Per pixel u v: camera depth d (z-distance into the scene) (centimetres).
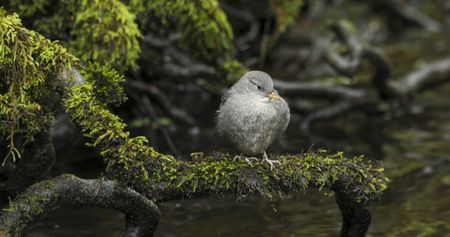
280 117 891
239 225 1045
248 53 1658
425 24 2353
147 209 744
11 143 753
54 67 752
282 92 1573
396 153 1402
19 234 725
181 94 1627
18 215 728
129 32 984
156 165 734
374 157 1377
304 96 1605
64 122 1189
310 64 1916
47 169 847
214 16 1112
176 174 738
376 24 2270
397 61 2044
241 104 884
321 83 1681
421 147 1440
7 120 759
